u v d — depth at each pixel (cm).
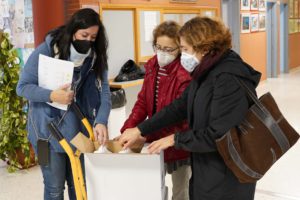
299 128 533
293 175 369
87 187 170
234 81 153
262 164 156
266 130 157
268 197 324
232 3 815
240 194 168
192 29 158
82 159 202
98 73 212
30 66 199
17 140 396
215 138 154
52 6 399
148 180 164
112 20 484
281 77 1068
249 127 156
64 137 204
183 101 186
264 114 157
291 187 343
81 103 212
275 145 159
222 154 154
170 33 196
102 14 467
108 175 167
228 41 160
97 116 214
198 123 164
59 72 193
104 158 165
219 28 158
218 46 157
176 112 187
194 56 161
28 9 435
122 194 168
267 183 353
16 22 428
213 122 154
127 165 164
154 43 204
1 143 390
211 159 166
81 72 206
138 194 166
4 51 379
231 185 165
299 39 1262
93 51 206
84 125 202
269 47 1040
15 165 401
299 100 732
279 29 1062
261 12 936
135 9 515
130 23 513
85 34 190
